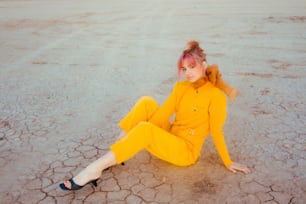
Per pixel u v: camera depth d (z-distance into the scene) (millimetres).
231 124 4062
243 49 7875
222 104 2734
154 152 2844
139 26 11547
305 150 3404
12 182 3053
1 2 23047
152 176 3023
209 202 2676
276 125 3992
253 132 3836
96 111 4645
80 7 18297
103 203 2709
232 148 3486
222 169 3092
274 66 6473
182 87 2904
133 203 2693
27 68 7074
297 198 2693
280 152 3381
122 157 2662
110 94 5297
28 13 16719
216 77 2717
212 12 14023
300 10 13273
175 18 12883
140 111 3008
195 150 2916
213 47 8164
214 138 2873
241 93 5098
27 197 2834
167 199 2727
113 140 3789
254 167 3119
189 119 2867
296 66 6426
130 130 2850
